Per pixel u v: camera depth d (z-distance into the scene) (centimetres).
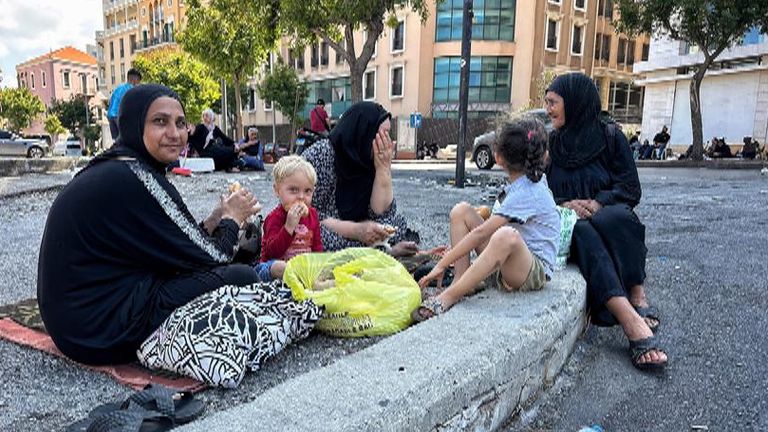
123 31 5791
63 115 5409
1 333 249
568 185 342
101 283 208
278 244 294
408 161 2528
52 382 204
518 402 221
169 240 215
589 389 250
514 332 218
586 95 340
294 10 1286
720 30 1672
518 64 3141
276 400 165
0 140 2452
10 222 600
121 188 205
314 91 3984
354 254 262
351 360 192
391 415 160
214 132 1203
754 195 904
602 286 289
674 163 1778
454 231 308
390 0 1219
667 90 2448
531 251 273
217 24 1838
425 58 3222
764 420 220
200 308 206
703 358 277
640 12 1780
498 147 283
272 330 214
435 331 218
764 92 2094
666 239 548
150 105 218
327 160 338
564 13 3212
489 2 3097
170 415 164
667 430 216
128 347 210
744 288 384
